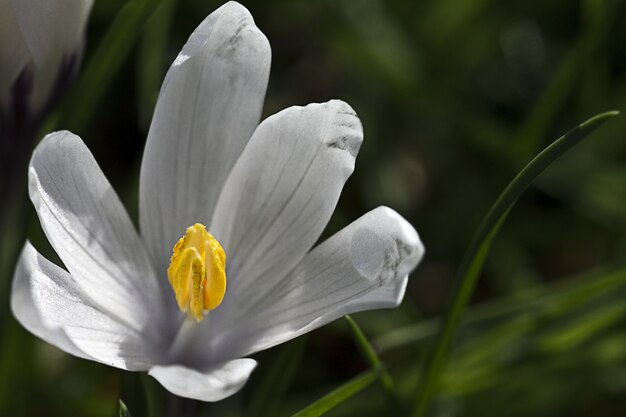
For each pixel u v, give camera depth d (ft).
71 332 0.91
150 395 1.11
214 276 0.94
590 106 1.43
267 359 1.25
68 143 0.92
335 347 1.35
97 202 0.95
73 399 1.24
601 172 1.38
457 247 1.41
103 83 1.11
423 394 1.10
